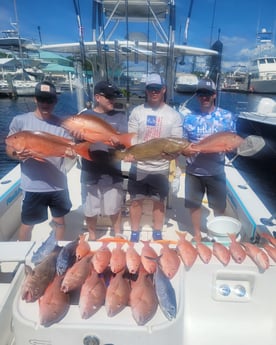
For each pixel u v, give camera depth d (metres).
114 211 2.77
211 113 2.64
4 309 1.59
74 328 1.41
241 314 1.89
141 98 4.99
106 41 4.71
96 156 2.51
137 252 1.85
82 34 4.41
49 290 1.55
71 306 1.53
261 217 2.70
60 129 2.45
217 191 2.79
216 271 1.84
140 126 2.63
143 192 2.79
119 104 3.90
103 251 1.79
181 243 1.95
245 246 1.94
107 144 2.32
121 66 5.35
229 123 2.65
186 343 1.79
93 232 2.89
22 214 2.60
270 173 9.80
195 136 2.65
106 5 4.57
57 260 1.73
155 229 2.89
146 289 1.56
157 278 1.62
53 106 2.43
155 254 1.81
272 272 1.81
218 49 4.71
